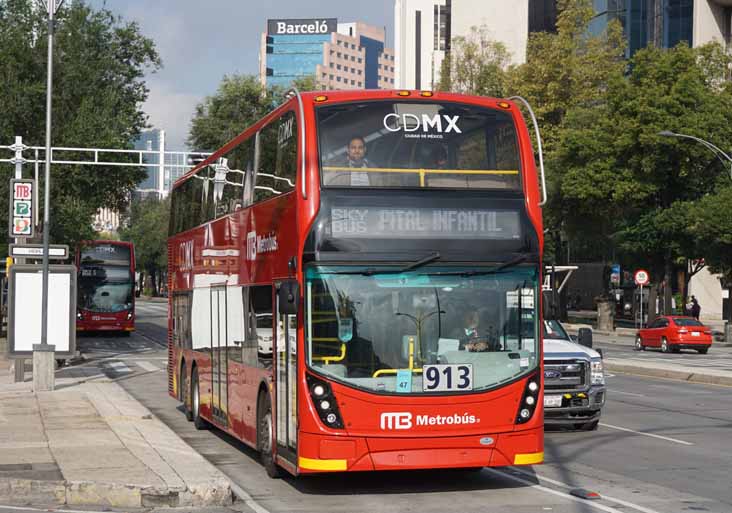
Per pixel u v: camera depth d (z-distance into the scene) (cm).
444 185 1125
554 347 1658
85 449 1343
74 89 4422
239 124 6806
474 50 6594
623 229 5703
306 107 1120
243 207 1419
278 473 1257
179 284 1998
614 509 1037
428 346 1092
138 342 4969
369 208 1103
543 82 6512
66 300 2308
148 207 13025
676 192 5669
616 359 3609
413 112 1138
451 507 1057
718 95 5578
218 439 1655
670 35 7406
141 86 4872
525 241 1132
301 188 1096
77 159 4362
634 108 5538
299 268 1090
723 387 2584
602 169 5712
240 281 1427
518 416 1103
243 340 1398
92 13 4588
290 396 1124
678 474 1270
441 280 1108
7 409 1850
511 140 1156
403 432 1073
